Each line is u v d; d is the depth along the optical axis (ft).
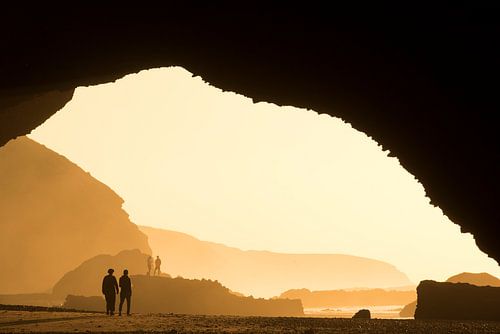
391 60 85.56
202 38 93.76
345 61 89.97
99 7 88.22
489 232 91.97
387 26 81.30
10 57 93.71
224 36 92.53
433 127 89.61
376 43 84.53
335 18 83.30
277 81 98.22
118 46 95.86
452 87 82.02
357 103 97.14
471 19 73.72
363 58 88.02
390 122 96.12
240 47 93.71
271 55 93.45
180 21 90.33
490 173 84.38
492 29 72.95
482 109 80.12
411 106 90.12
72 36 92.89
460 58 78.33
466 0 72.13
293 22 86.43
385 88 90.84
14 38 91.20
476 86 79.05
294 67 94.43
